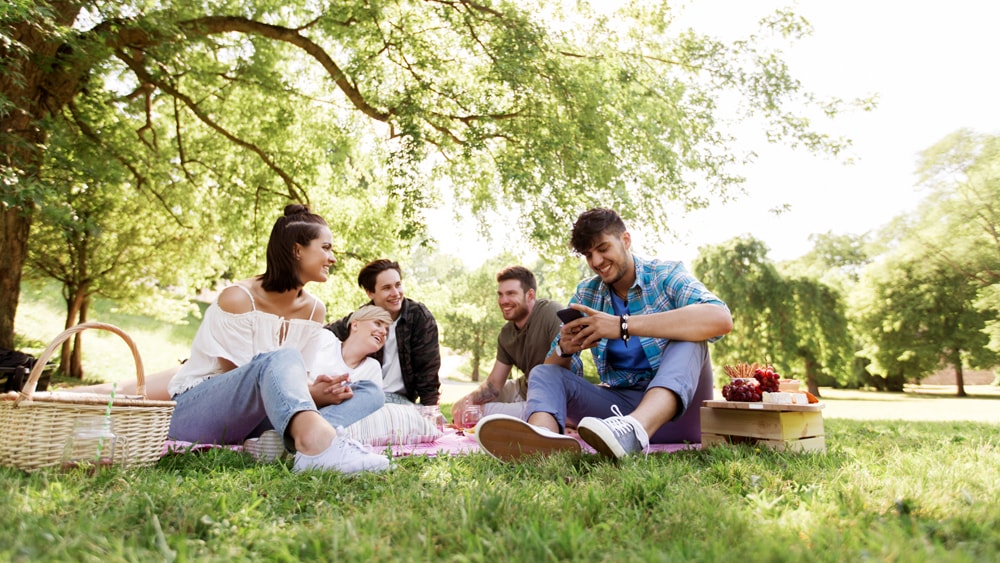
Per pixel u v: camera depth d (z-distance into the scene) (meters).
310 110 11.34
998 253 27.45
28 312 19.17
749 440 2.94
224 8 9.23
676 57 10.59
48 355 2.06
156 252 13.47
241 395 2.61
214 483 1.94
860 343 35.62
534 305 4.75
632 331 2.97
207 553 1.29
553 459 2.38
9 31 5.61
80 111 8.26
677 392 2.75
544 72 9.00
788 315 29.86
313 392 2.88
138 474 2.02
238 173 11.15
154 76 8.21
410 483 1.93
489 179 10.53
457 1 8.98
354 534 1.35
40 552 1.22
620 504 1.69
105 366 17.23
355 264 11.84
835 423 6.26
